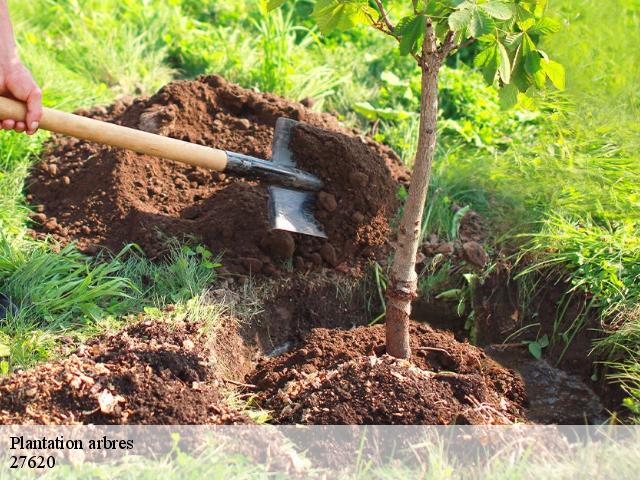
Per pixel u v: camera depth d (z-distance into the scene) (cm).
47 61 312
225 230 250
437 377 219
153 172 263
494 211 272
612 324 237
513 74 205
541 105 293
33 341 222
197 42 339
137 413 204
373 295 253
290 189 247
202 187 263
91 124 225
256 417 214
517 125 316
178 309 233
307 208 249
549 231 257
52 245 249
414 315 253
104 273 238
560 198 267
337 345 233
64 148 275
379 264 254
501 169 283
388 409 209
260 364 234
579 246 250
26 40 317
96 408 203
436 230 265
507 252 259
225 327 233
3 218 253
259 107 276
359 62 342
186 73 333
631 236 252
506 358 244
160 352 214
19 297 234
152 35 340
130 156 262
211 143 269
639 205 261
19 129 221
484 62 199
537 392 236
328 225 250
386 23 207
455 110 321
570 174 271
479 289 252
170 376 212
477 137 308
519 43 201
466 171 284
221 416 207
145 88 321
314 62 337
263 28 328
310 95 318
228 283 243
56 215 260
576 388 237
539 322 248
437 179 278
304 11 367
